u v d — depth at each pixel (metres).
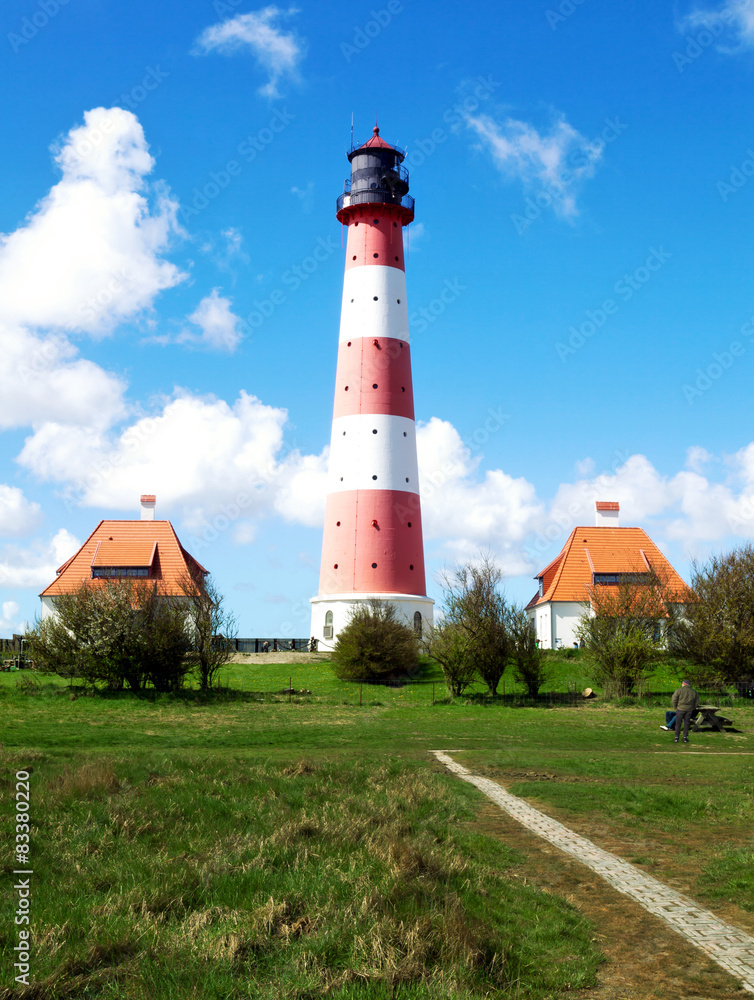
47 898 9.21
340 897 9.34
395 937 8.23
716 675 43.69
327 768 18.03
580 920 9.50
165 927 8.50
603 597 45.59
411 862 10.48
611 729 30.86
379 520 58.19
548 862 11.89
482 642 41.38
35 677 45.09
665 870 11.59
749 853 12.17
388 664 47.72
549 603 64.62
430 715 35.00
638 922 9.58
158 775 16.73
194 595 42.78
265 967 7.73
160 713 34.44
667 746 26.33
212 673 42.91
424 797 15.48
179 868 10.20
